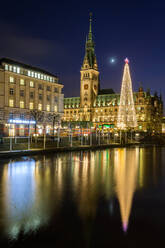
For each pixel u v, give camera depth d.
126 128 118.62
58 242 12.40
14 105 90.56
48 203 18.33
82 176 28.70
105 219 15.38
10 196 19.94
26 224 14.50
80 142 73.38
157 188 23.39
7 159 40.94
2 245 12.08
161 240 12.69
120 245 12.16
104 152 59.88
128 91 121.25
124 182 25.92
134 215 16.11
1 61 91.00
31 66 104.94
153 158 48.34
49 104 105.69
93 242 12.43
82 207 17.56
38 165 35.94
